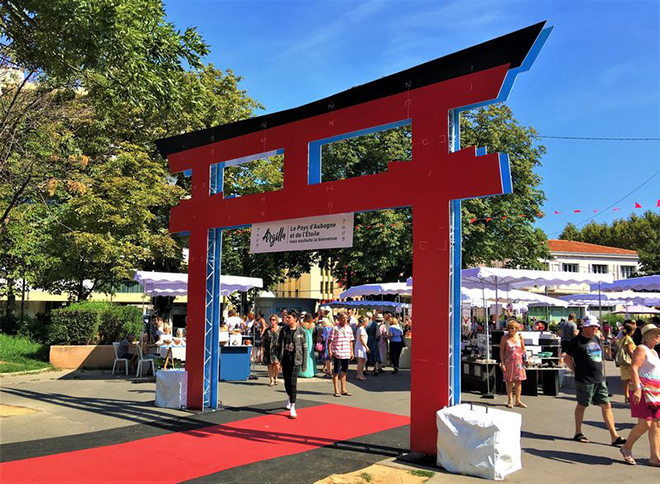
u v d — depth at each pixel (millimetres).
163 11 10109
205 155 10297
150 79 9602
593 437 7891
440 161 6891
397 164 7316
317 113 8430
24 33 9945
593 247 46906
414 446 6797
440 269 6773
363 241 24594
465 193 6617
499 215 26141
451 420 6176
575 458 6688
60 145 14602
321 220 8320
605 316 34875
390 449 7141
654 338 6562
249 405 10422
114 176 19297
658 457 6375
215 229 10227
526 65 6418
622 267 45906
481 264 29312
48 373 15297
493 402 11078
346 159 26344
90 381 13781
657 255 42469
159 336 17453
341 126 8086
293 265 30828
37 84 13148
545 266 31641
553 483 5660
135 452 6941
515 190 27359
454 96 6836
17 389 12367
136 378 14281
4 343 17797
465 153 6656
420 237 6988
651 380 6438
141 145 21734
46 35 9148
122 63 9070
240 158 9727
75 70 9820
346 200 7887
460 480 5746
